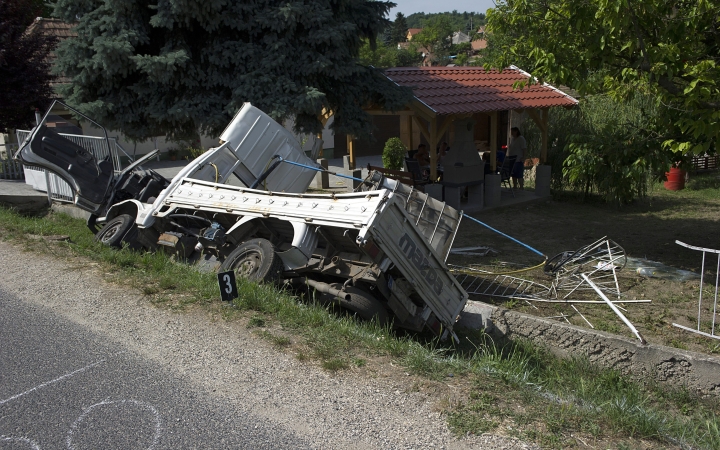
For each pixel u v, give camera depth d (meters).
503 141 23.20
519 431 3.85
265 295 6.19
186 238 8.29
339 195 6.69
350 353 5.04
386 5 12.27
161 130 11.77
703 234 11.41
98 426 3.93
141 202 9.03
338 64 11.05
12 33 15.50
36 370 4.73
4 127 16.23
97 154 11.45
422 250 6.64
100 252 8.22
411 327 6.76
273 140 9.49
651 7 7.46
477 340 6.91
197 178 8.60
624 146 8.57
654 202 14.73
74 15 11.17
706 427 4.33
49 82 16.58
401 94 11.98
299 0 10.88
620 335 6.47
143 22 10.84
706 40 8.21
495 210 13.95
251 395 4.32
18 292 6.64
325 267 6.86
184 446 3.70
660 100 7.62
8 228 9.68
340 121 11.76
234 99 10.54
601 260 9.45
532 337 6.66
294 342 5.25
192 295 6.43
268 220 7.39
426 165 15.08
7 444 3.72
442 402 4.20
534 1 8.52
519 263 9.61
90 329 5.55
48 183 13.02
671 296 7.97
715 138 7.50
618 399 4.64
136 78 11.12
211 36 10.89
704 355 5.53
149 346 5.16
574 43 8.39
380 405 4.18
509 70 16.58
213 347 5.13
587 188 14.68
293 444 3.72
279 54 10.65
